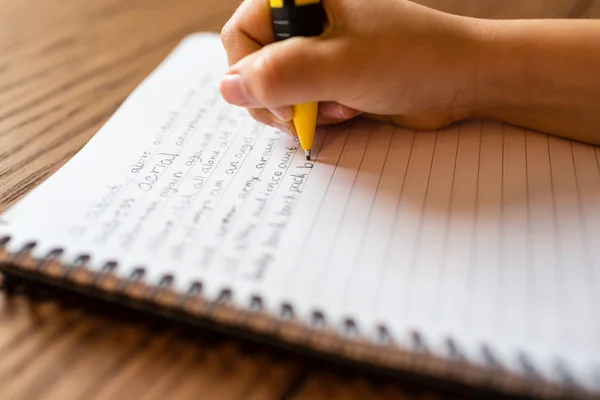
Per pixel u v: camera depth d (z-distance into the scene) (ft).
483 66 0.83
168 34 1.19
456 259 0.72
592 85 0.82
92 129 0.96
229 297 0.69
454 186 0.81
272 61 0.78
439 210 0.78
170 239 0.75
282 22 0.80
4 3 1.36
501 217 0.76
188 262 0.72
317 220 0.77
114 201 0.80
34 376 0.69
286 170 0.84
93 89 1.05
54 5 1.35
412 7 0.83
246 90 0.80
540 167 0.82
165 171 0.84
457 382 0.64
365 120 0.92
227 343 0.71
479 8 1.15
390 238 0.75
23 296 0.75
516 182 0.81
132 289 0.70
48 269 0.72
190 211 0.78
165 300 0.69
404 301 0.69
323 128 0.91
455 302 0.68
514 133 0.88
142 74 1.08
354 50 0.79
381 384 0.68
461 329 0.66
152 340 0.72
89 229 0.76
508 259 0.72
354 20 0.80
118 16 1.27
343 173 0.83
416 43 0.81
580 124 0.84
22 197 0.85
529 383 0.62
